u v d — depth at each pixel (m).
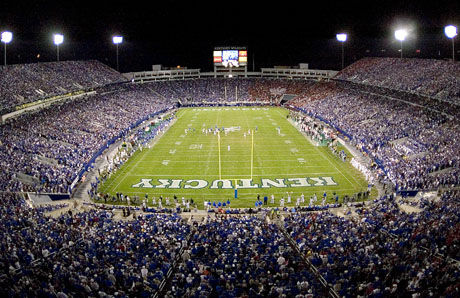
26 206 28.80
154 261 18.66
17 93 54.88
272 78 107.81
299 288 15.45
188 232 23.78
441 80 58.44
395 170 37.94
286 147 51.19
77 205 32.56
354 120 60.00
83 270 17.34
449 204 26.08
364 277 16.41
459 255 17.33
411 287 14.59
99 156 47.78
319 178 39.38
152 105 81.31
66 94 65.69
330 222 24.97
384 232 22.23
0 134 43.12
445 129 44.81
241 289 15.62
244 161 45.09
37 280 15.89
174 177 40.06
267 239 21.38
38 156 40.44
